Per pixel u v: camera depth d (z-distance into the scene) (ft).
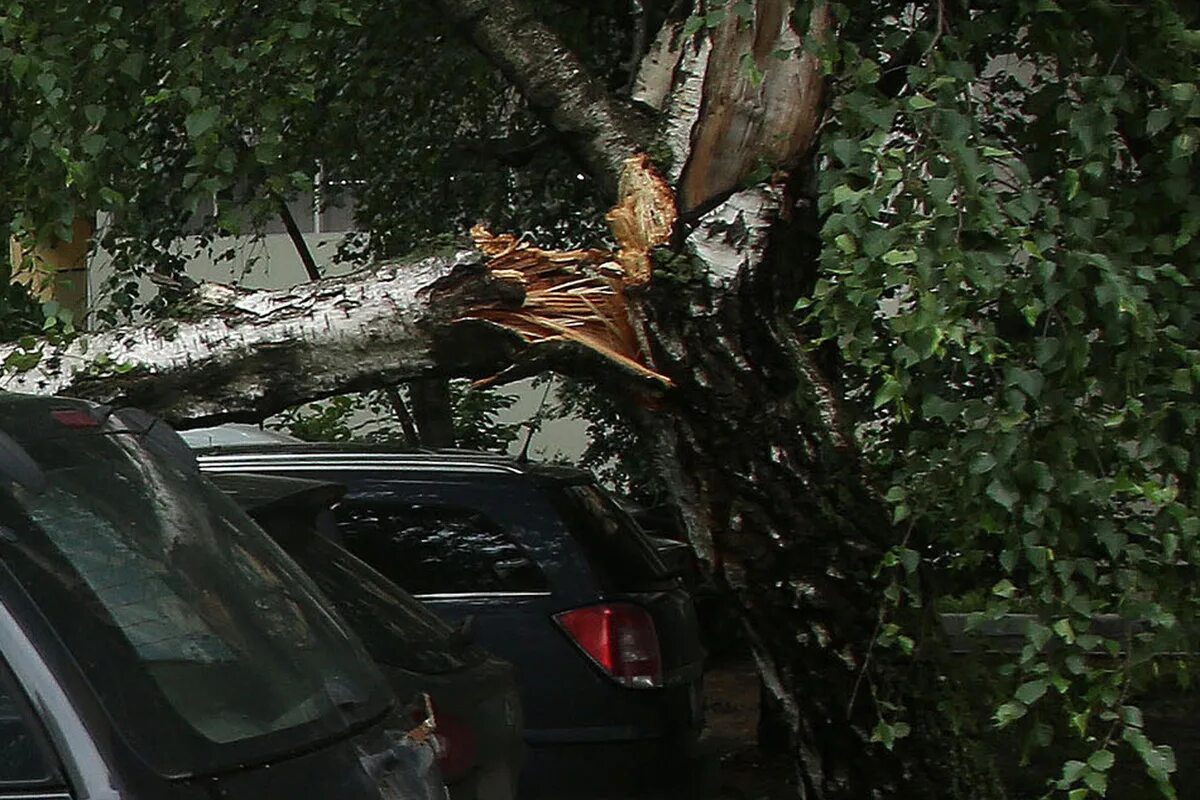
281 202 27.55
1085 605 17.97
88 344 21.84
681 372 21.93
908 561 18.75
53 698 10.76
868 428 23.88
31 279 24.73
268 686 12.71
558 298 21.63
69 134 23.11
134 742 10.95
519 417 55.47
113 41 23.45
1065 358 17.62
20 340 22.21
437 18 32.81
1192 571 18.39
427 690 17.39
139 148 26.99
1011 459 17.69
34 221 23.67
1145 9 19.35
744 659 45.70
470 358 21.57
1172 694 36.55
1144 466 18.06
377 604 18.75
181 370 21.57
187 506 13.84
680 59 22.62
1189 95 18.28
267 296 21.83
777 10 21.83
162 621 12.13
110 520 12.50
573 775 24.04
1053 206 18.49
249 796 11.37
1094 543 18.53
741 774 34.78
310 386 21.63
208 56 24.06
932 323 16.90
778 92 21.84
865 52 22.48
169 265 31.40
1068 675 18.49
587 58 33.17
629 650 24.44
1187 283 18.21
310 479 23.06
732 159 21.94
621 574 25.27
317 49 28.27
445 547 24.99
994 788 23.48
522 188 37.81
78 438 13.35
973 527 18.53
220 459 25.46
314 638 13.97
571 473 26.43
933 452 18.29
